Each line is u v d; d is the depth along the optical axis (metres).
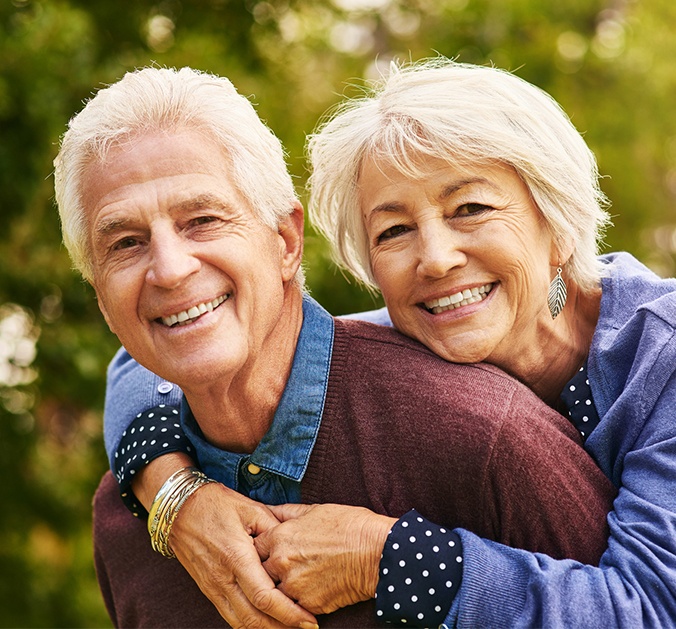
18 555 7.28
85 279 2.36
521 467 2.07
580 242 2.36
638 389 2.14
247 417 2.19
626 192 8.69
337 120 2.33
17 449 6.78
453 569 1.99
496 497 2.10
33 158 5.82
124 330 2.11
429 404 2.13
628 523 2.06
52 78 5.62
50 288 6.57
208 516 2.16
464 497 2.11
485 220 2.18
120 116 2.06
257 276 2.08
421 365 2.20
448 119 2.13
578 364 2.41
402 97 2.20
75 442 7.60
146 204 2.02
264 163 2.13
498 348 2.32
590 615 1.93
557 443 2.13
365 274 2.47
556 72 8.05
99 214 2.06
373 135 2.20
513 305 2.24
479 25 7.52
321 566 2.04
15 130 5.80
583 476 2.14
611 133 8.41
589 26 8.51
